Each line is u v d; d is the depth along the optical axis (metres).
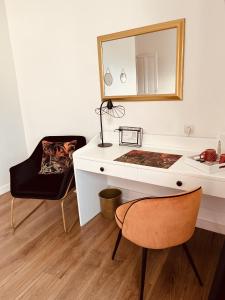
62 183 2.07
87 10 2.22
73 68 2.50
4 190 3.06
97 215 2.46
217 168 1.52
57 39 2.50
